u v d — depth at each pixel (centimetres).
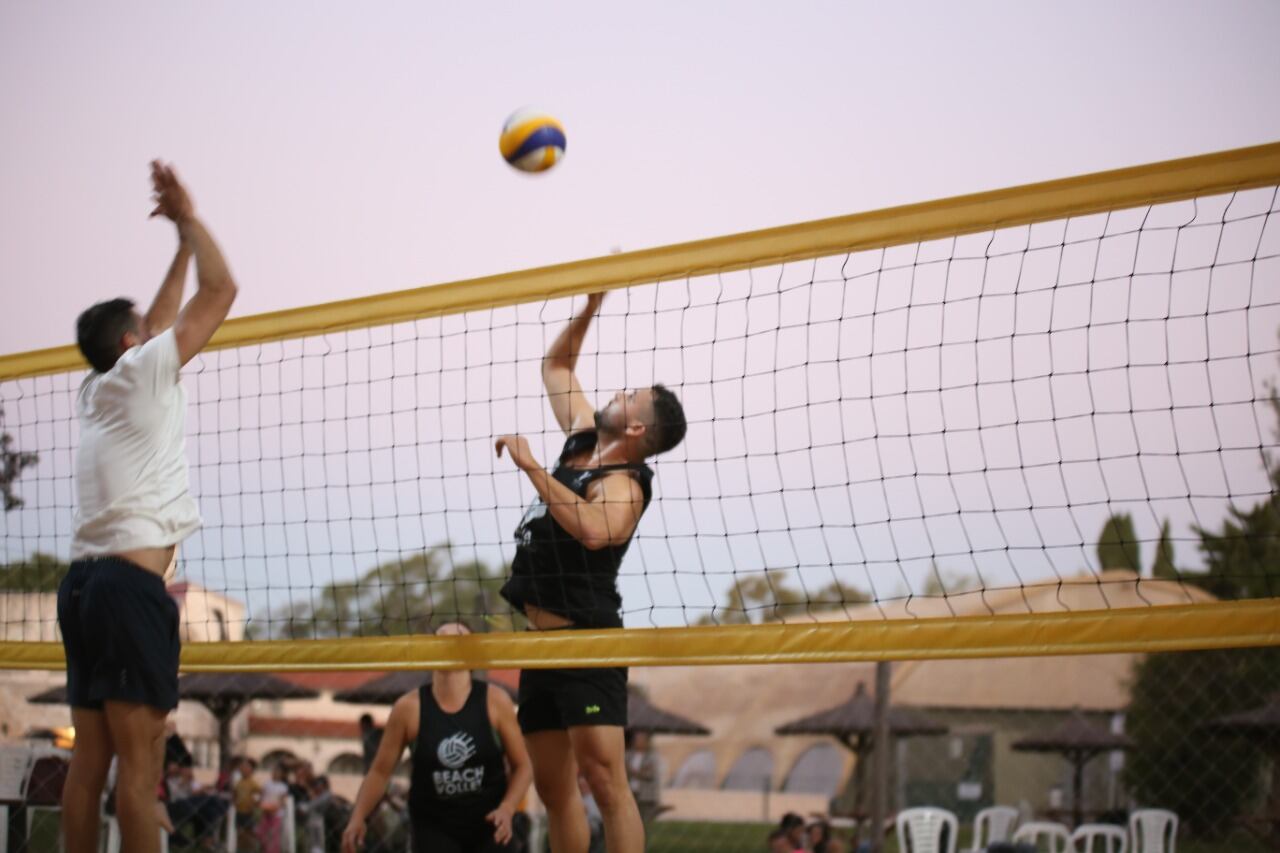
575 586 347
